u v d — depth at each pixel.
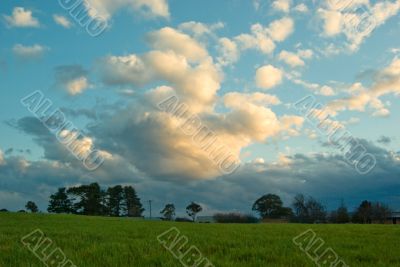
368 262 15.43
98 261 14.41
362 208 90.00
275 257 15.69
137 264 13.97
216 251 17.45
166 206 127.19
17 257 15.02
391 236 26.70
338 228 37.47
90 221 48.03
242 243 20.30
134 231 29.23
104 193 136.50
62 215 64.94
